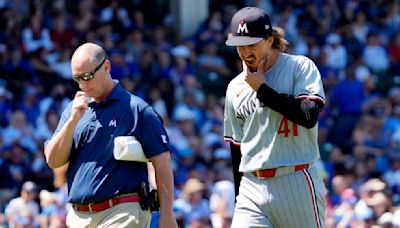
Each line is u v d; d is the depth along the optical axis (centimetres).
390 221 3906
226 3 7481
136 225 2288
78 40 6341
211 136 5641
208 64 6744
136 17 6944
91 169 2289
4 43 6044
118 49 6384
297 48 6969
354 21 7488
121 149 2266
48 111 5378
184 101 5928
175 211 4025
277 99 2158
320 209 2292
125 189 2286
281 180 2255
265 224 2278
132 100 2317
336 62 7062
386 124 6188
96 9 6812
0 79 5850
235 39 2200
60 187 3788
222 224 4016
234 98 2297
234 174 2364
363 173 5294
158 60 6312
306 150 2255
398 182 5534
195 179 4109
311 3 7456
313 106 2175
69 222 2345
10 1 6475
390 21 7644
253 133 2275
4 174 4859
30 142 5178
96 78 2278
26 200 3956
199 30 7088
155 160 2312
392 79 7250
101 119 2300
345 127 6259
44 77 5984
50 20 6353
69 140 2281
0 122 5422
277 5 7469
